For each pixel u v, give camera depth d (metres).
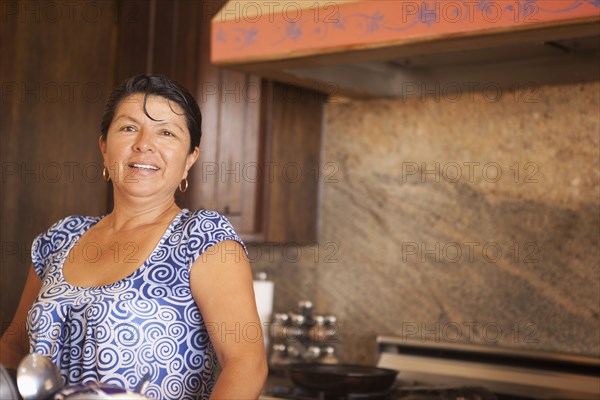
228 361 1.36
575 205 2.38
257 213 2.67
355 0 1.99
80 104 2.60
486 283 2.53
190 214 1.51
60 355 1.43
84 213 2.59
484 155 2.55
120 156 1.51
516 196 2.48
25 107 2.52
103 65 2.61
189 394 1.43
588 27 1.73
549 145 2.43
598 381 2.26
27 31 2.53
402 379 2.55
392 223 2.73
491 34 1.80
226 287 1.40
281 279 2.96
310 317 2.74
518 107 2.48
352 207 2.82
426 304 2.65
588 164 2.36
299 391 2.37
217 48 2.25
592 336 2.33
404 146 2.71
